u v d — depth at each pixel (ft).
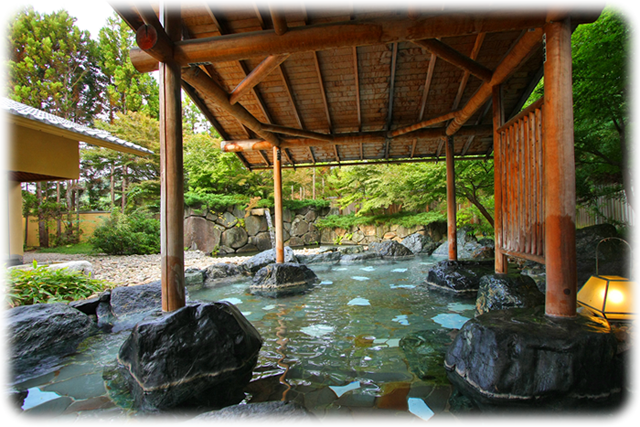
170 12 9.02
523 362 6.39
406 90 14.89
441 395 6.89
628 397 6.21
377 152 22.24
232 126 18.49
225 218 40.70
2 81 45.21
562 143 7.31
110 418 6.34
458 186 28.14
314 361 8.74
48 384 7.77
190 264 26.94
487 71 11.44
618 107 15.90
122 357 8.67
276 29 8.72
